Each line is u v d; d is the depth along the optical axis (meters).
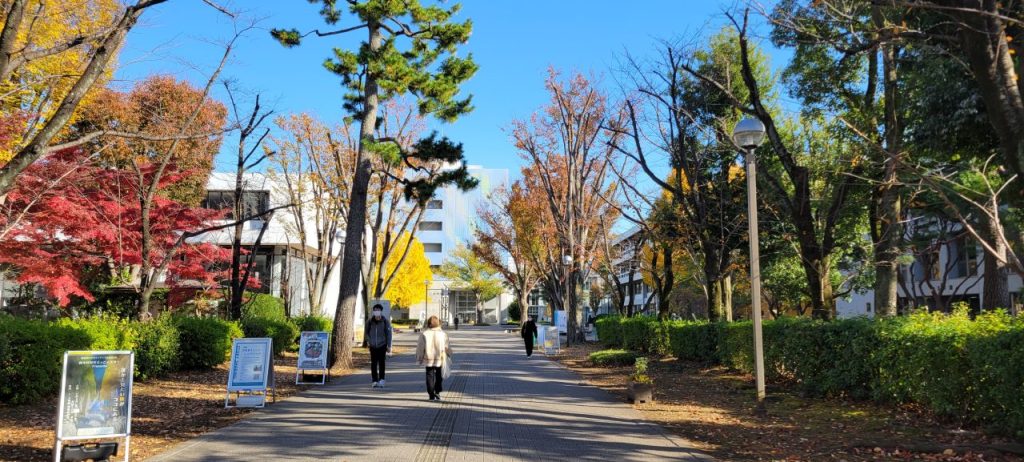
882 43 9.89
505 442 8.23
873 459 7.29
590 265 33.19
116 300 22.98
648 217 25.02
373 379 14.16
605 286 47.31
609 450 7.82
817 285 14.45
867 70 16.67
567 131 30.88
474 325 78.00
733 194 21.97
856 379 11.07
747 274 28.30
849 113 16.17
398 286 59.53
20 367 10.22
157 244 18.72
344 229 29.64
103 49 8.23
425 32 19.45
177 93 18.67
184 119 16.97
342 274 19.41
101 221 17.14
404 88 18.66
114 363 7.30
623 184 28.86
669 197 26.17
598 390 14.03
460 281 77.50
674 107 18.41
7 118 14.13
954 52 11.62
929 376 9.11
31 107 14.14
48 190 15.09
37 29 11.09
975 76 6.86
